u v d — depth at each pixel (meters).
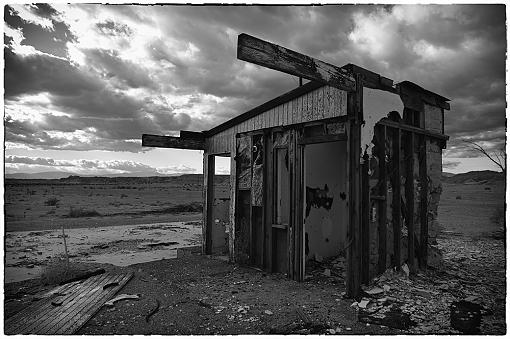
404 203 7.10
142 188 77.25
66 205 29.98
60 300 5.48
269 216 7.74
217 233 9.98
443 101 8.30
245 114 8.45
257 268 7.89
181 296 5.86
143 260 9.31
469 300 5.41
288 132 7.38
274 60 4.31
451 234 13.05
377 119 6.29
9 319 4.75
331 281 6.77
